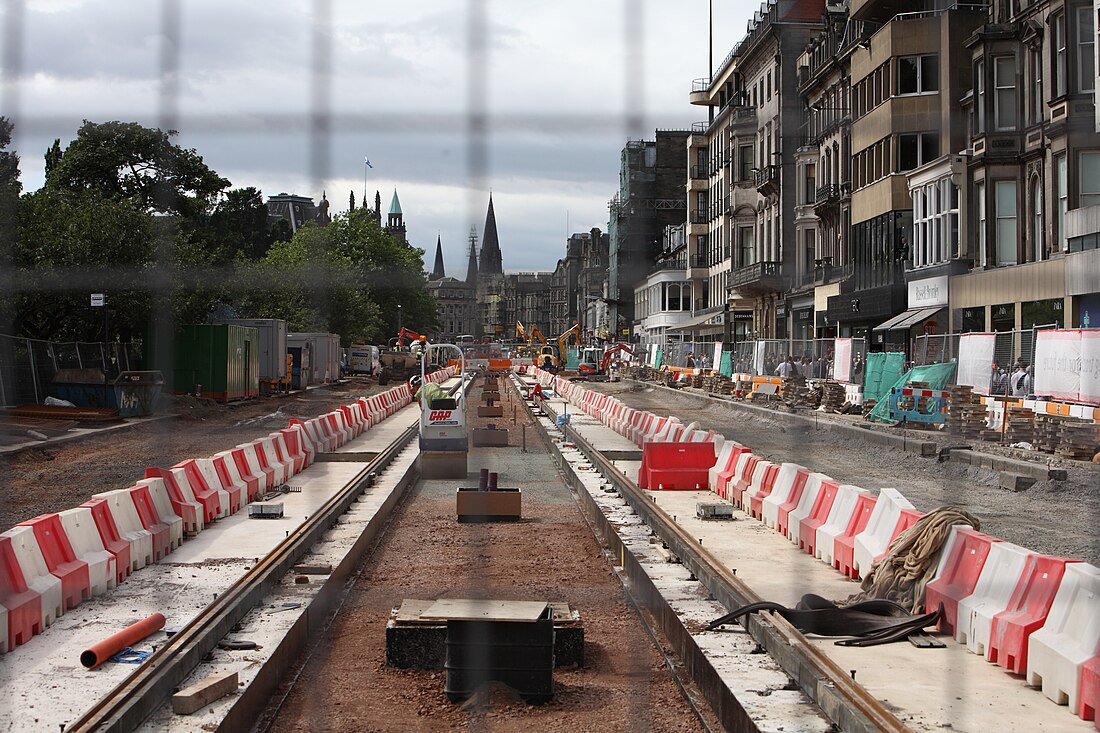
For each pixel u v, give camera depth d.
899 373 33.03
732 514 16.75
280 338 55.62
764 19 59.75
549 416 42.50
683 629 9.84
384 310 80.69
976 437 26.38
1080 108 30.55
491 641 8.45
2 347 34.09
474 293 114.12
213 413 40.41
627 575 13.51
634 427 30.80
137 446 29.02
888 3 44.62
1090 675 7.16
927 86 41.09
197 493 15.77
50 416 33.53
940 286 37.00
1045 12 32.56
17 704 7.60
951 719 7.24
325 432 28.16
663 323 72.38
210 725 7.30
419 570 13.73
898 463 24.47
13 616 9.09
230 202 87.88
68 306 37.72
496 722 7.93
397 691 8.72
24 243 36.38
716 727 7.99
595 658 9.79
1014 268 32.25
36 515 17.41
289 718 8.08
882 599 10.20
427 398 25.34
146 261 39.25
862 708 7.04
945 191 37.09
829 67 50.59
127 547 12.07
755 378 46.81
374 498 19.53
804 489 14.68
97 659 8.47
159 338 42.06
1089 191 30.48
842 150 49.22
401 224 129.12
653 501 17.56
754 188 61.62
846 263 48.62
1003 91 35.06
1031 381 25.55
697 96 72.19
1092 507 17.58
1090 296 27.64
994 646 8.58
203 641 8.91
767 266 56.19
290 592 11.54
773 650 8.85
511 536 16.48
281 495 19.58
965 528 10.01
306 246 65.19
